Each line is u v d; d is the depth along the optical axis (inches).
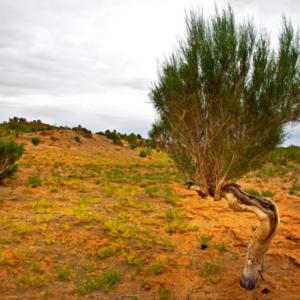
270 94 214.2
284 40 220.4
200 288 276.5
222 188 243.3
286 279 295.3
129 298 260.7
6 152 688.4
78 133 1879.9
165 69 239.0
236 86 221.1
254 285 272.1
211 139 228.8
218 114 224.2
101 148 1743.4
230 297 261.0
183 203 580.1
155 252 349.4
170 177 910.4
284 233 424.5
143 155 1685.5
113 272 293.9
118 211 503.2
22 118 2271.2
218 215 508.7
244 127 220.4
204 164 238.2
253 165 232.7
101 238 380.8
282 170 1090.1
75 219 441.4
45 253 333.7
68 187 687.1
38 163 1099.3
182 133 237.3
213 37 225.3
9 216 445.1
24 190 624.1
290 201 639.8
